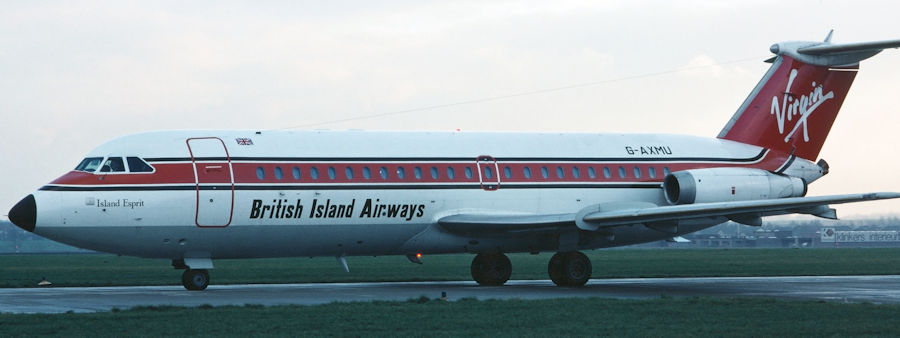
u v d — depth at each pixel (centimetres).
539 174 9075
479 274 9350
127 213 7675
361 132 8681
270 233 8100
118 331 5097
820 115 10119
